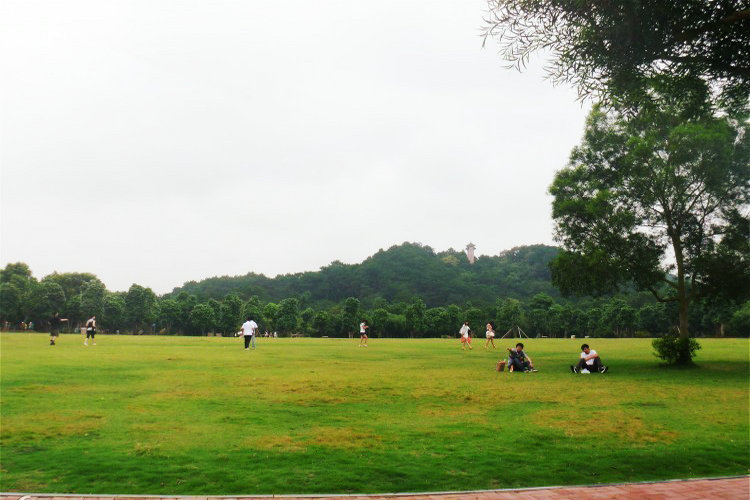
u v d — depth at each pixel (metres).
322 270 137.75
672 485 5.82
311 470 6.18
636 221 20.86
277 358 23.14
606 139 21.23
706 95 6.05
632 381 16.22
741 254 20.31
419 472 6.18
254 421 8.86
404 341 54.50
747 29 5.15
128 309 87.62
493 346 37.88
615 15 5.06
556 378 16.92
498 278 129.25
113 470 6.02
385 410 10.20
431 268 129.62
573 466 6.59
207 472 6.00
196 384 13.43
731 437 8.20
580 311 90.44
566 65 5.46
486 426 8.77
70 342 34.84
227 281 147.62
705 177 19.45
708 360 25.73
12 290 82.44
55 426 8.23
